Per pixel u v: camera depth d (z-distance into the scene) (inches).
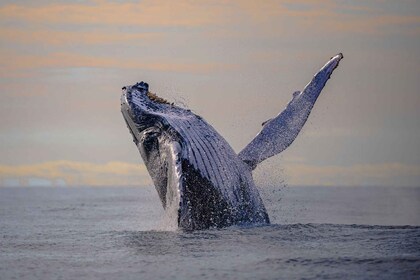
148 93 2464.3
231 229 2263.8
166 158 2273.6
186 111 2445.9
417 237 2090.3
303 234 2156.7
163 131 2313.0
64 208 4249.5
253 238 2089.1
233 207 2356.1
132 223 3147.1
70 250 2068.2
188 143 2283.5
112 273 1711.4
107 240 2239.2
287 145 2598.4
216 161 2338.8
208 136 2375.7
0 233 2635.3
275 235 2135.8
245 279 1610.5
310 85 2701.8
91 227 2928.2
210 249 1941.4
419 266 1685.5
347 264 1716.3
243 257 1825.8
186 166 2233.0
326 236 2121.1
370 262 1731.1
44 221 3294.8
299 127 2630.4
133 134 2422.5
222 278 1624.0
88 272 1733.5
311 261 1756.9
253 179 2652.6
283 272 1660.9
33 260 1911.9
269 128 2650.1
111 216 3622.0
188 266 1744.6
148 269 1733.5
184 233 2174.0
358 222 3472.0
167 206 2266.2
